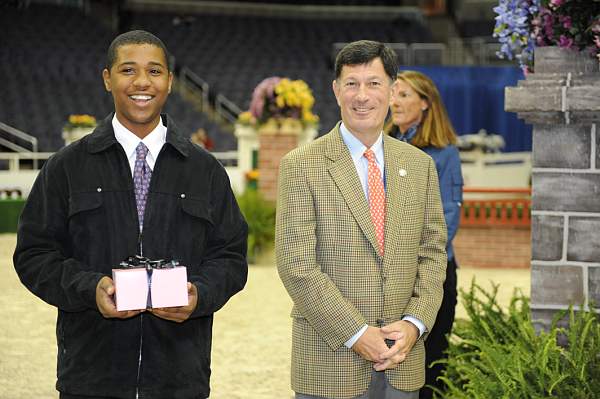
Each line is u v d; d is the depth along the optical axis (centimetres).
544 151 393
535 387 377
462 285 1084
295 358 355
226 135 2297
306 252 339
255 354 741
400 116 479
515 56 432
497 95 2178
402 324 340
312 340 348
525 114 389
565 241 395
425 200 364
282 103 1318
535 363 378
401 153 361
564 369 378
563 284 396
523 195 1425
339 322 333
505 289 1063
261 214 1270
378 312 343
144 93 312
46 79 2430
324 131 2356
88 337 312
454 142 481
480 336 468
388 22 3012
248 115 1658
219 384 648
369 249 345
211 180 329
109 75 321
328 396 344
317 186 346
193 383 319
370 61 343
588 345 383
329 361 345
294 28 2966
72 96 2373
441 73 2189
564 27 396
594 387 371
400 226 350
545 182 394
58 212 315
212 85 2606
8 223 1603
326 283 336
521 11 412
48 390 625
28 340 784
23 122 2208
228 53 2777
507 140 2181
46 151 2141
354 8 3056
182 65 2691
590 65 391
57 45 2600
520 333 419
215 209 329
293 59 2775
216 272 319
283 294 1027
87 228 312
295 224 343
